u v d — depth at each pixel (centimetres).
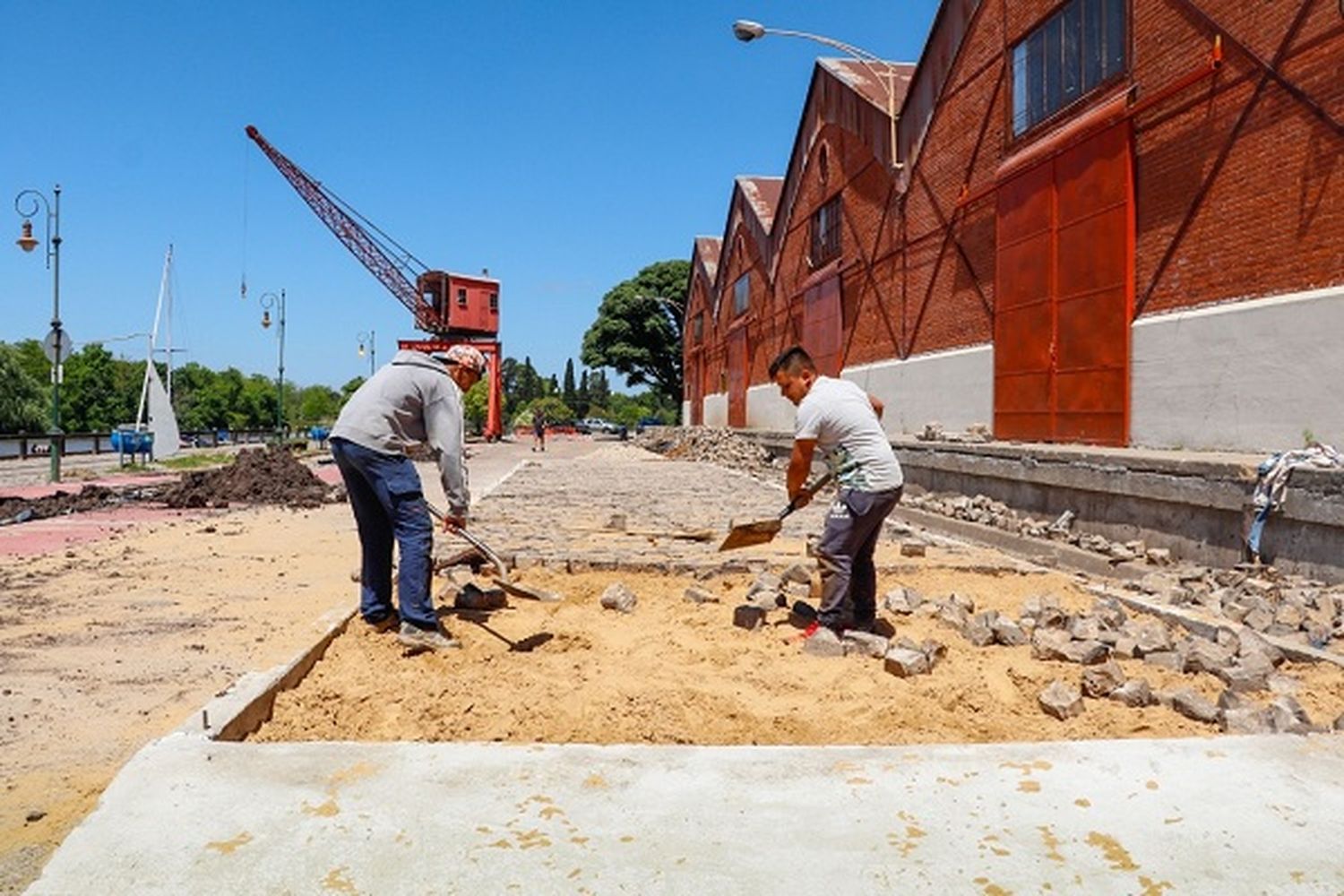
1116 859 265
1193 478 832
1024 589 741
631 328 7038
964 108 1680
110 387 7981
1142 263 1209
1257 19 1021
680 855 265
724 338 4031
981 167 1620
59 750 409
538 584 737
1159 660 523
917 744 394
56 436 2173
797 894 246
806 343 2652
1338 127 922
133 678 516
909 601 655
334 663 518
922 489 1464
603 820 284
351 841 271
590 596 703
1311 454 758
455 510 588
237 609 696
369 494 579
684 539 977
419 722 426
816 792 303
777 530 609
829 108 2416
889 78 2084
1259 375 1007
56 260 2172
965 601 656
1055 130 1398
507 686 477
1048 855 267
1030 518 1126
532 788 305
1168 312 1160
